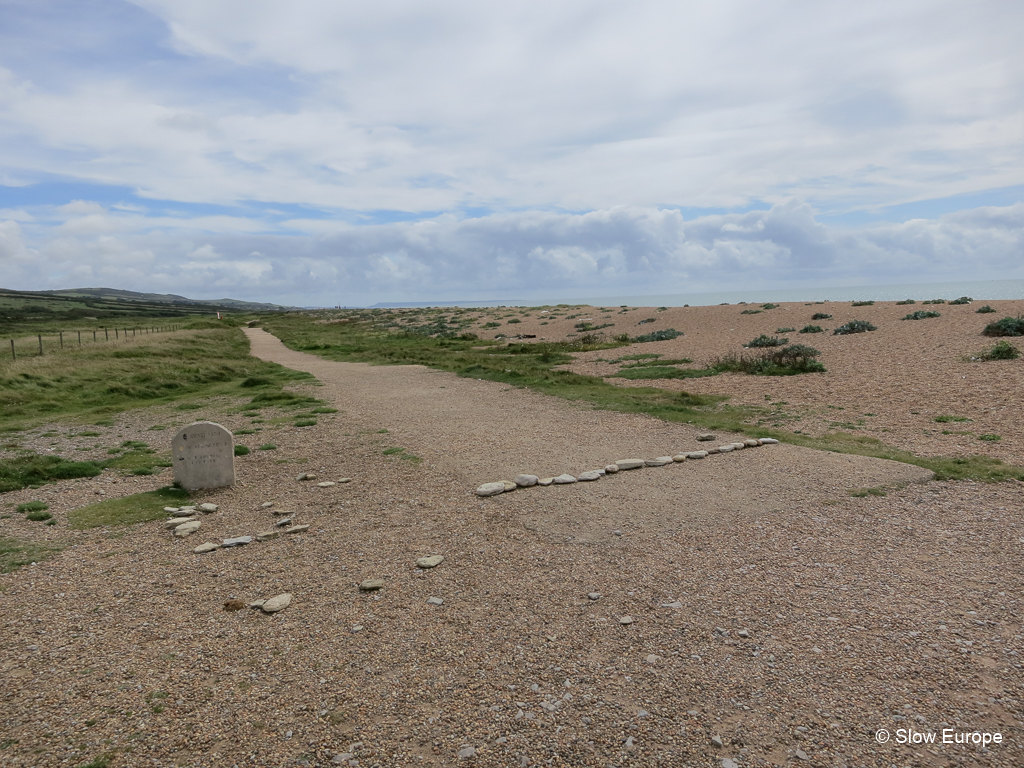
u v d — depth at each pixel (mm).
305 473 8484
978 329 19344
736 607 4312
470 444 9930
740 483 7316
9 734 3117
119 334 46938
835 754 2848
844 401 12219
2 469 8523
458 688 3449
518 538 5789
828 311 31312
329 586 4902
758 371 16484
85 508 7137
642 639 3918
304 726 3154
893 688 3332
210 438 7867
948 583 4602
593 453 9078
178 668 3736
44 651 3955
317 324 67250
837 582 4668
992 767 2732
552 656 3752
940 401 11352
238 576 5152
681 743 2949
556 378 17688
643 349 24891
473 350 30562
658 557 5238
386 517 6574
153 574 5227
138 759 2926
